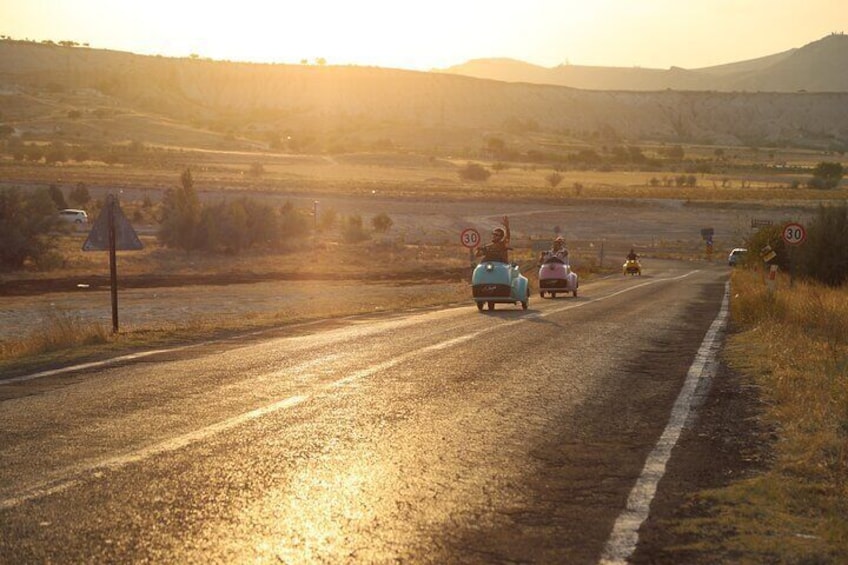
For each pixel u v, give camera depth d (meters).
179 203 70.06
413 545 5.74
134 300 41.50
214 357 14.59
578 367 13.72
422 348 15.75
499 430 9.26
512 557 5.55
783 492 6.96
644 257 86.06
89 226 87.69
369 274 58.91
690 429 9.45
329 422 9.50
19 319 33.75
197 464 7.71
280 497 6.76
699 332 19.23
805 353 14.38
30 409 10.14
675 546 5.79
